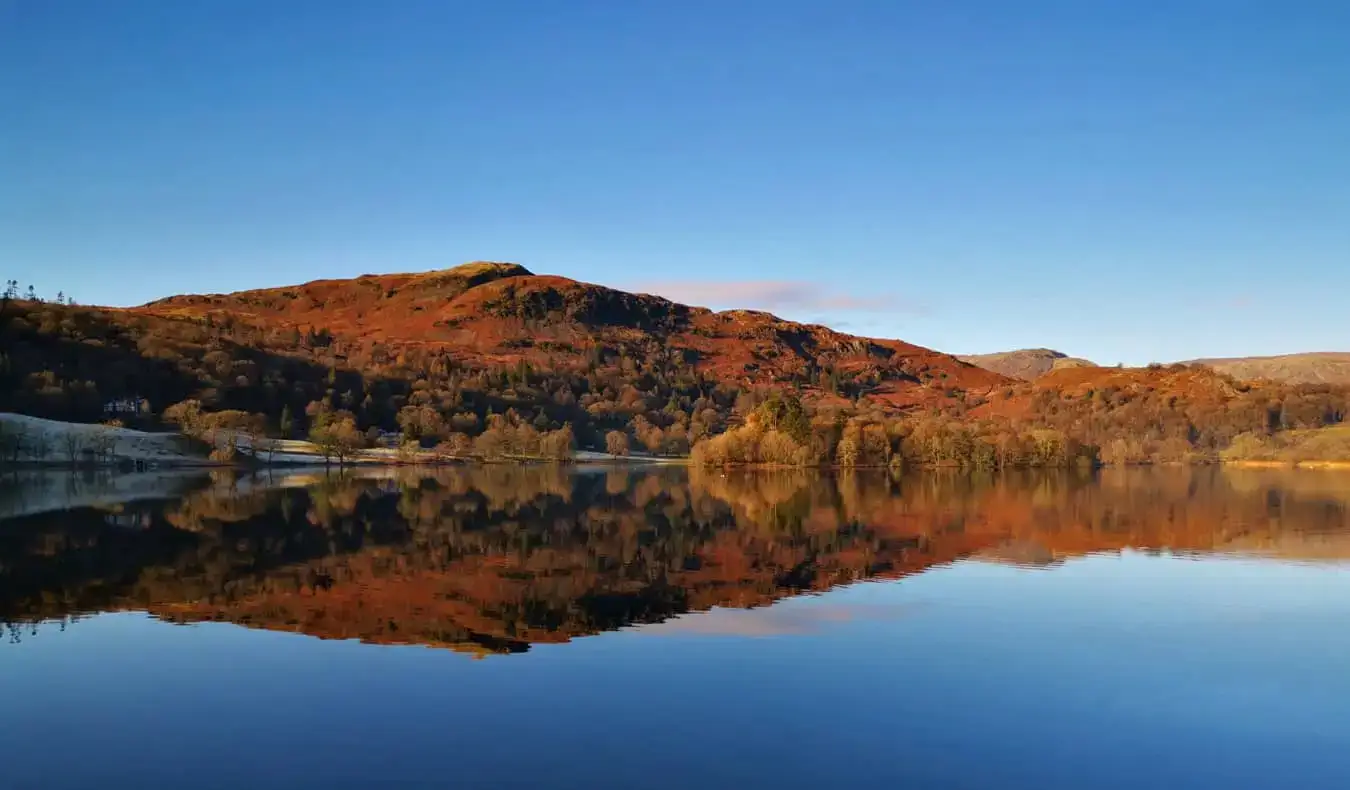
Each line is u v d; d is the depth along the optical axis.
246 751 26.56
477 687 32.38
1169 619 43.28
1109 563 61.38
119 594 49.66
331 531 79.69
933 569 58.88
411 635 40.12
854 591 50.72
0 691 32.09
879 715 29.59
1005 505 110.00
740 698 31.14
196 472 176.62
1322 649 37.81
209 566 59.75
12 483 142.12
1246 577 55.66
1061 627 41.53
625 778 24.69
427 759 25.92
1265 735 28.27
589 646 38.00
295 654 36.84
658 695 31.41
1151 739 27.86
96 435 183.12
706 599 48.56
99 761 25.91
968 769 25.56
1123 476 186.88
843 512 99.88
